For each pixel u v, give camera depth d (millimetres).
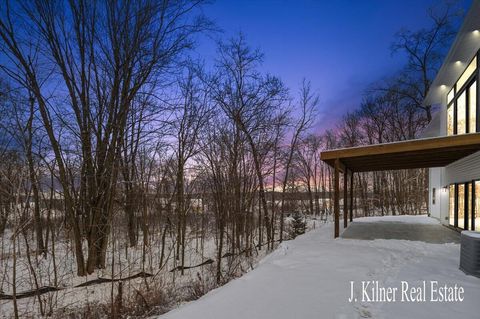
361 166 10758
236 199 12250
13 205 6652
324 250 6441
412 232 9539
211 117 14617
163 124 11242
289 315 3158
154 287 6879
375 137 29672
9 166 7160
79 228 8789
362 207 27406
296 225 14820
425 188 25344
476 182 8117
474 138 6367
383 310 3299
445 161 9852
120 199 10719
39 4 8461
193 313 3334
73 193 8977
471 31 7723
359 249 6512
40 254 8875
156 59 9914
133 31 9703
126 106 9750
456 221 10055
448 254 6246
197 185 12359
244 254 11336
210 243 12922
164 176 11297
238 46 15391
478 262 4555
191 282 7691
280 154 16281
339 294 3738
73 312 6199
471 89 8930
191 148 11914
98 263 8812
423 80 24297
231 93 14609
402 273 4738
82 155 9016
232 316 3189
